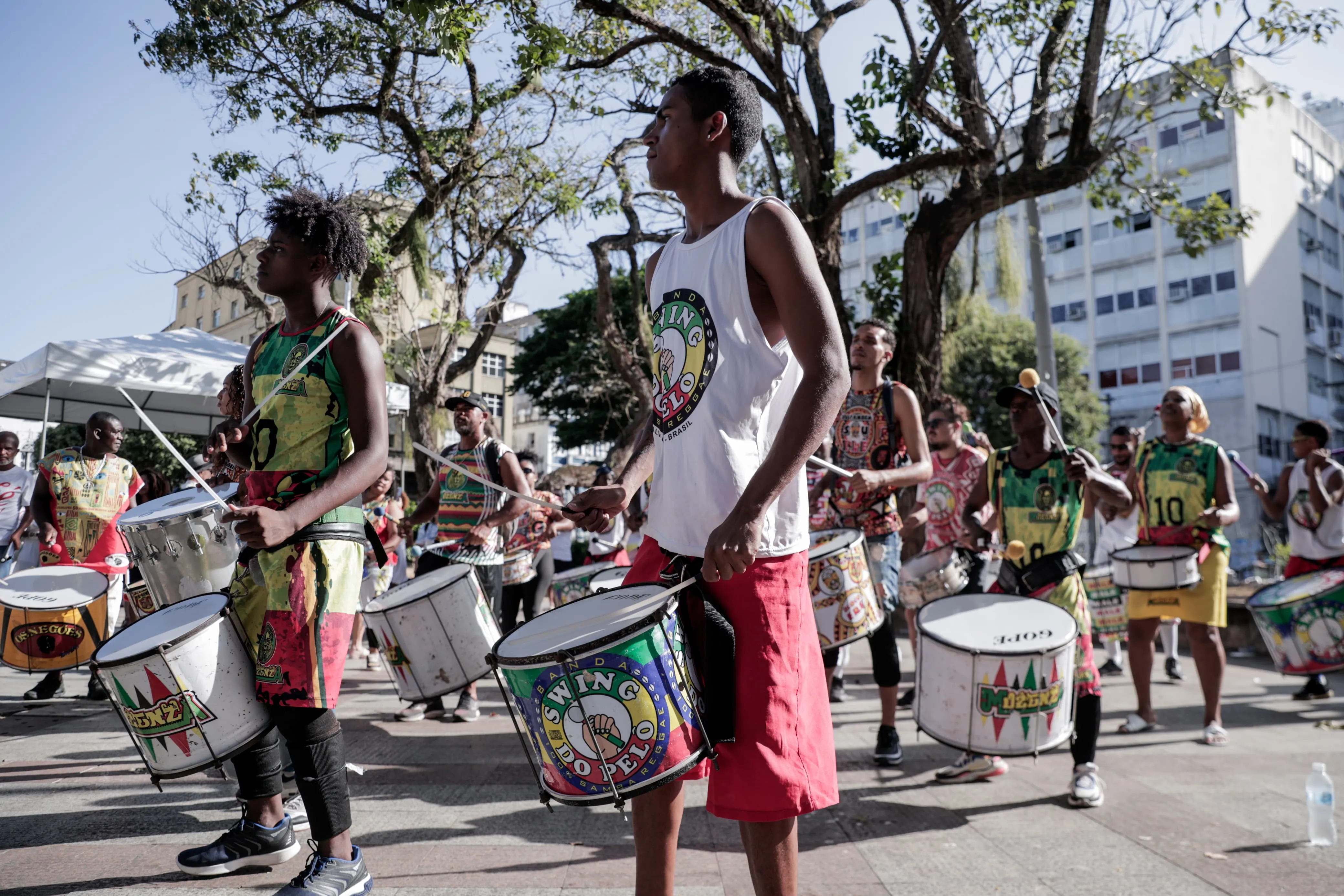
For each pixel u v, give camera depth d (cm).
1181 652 955
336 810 259
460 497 588
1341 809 386
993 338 3127
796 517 197
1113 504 413
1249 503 4119
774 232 191
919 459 468
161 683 247
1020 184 1177
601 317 1469
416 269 1516
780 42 1152
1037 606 384
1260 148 4422
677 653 187
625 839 329
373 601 475
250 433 274
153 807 358
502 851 314
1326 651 594
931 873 304
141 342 1001
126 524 340
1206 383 4356
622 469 228
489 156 1576
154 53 1288
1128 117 1420
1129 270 4569
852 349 485
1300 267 4609
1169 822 365
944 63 1264
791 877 189
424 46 1306
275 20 1297
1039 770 454
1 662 485
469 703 575
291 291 274
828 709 199
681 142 208
